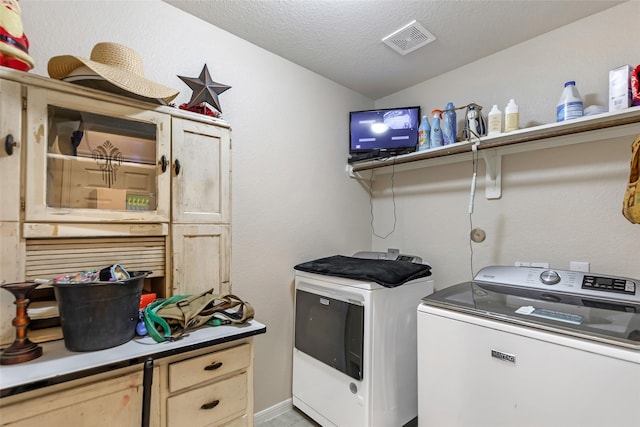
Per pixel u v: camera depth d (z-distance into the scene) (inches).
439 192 87.7
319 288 73.3
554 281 57.2
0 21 37.1
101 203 44.4
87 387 34.5
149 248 48.6
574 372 39.4
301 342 77.2
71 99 40.6
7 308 36.2
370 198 104.9
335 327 68.1
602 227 60.9
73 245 41.7
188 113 52.4
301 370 77.4
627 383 35.7
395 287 65.7
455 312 52.5
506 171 74.2
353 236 99.0
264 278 76.0
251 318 52.0
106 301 37.9
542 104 69.2
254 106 74.7
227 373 47.0
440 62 82.4
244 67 72.9
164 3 61.2
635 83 52.5
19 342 34.7
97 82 43.9
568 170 65.2
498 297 55.3
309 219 86.4
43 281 36.8
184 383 42.3
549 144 66.6
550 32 68.4
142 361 37.1
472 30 68.5
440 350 53.4
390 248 99.3
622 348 36.7
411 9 62.0
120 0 56.0
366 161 92.7
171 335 42.8
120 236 45.2
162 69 60.6
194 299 49.4
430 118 90.9
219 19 65.8
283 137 80.6
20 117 37.0
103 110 43.3
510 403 44.8
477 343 48.6
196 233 53.1
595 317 43.0
